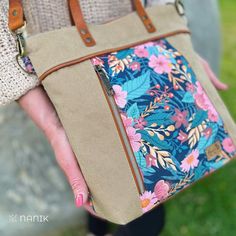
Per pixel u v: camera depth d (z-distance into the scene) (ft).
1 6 3.52
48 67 3.41
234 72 8.66
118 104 3.49
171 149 3.60
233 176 6.45
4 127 5.81
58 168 5.90
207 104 3.91
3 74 3.52
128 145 3.46
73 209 5.87
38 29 3.73
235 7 11.65
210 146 3.83
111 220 3.39
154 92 3.63
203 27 5.88
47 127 3.75
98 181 3.39
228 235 5.73
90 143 3.40
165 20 4.05
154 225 4.51
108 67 3.55
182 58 3.94
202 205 6.10
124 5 3.99
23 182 5.75
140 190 3.46
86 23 3.72
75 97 3.41
